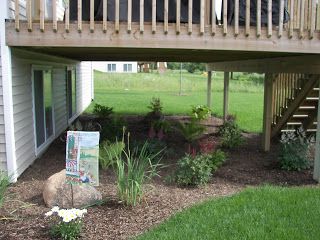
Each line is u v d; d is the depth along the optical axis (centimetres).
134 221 407
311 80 752
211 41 553
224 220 404
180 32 546
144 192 484
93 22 526
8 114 530
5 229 384
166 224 394
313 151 769
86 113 1420
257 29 555
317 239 363
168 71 4575
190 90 2647
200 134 910
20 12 611
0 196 423
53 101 860
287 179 589
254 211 429
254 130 1067
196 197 489
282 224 396
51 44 526
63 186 448
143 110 1495
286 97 882
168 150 727
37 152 698
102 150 615
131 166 462
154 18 535
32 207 445
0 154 537
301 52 573
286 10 614
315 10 561
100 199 452
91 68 1816
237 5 548
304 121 902
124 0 592
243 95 2297
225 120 1043
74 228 366
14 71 550
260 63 814
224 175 602
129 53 754
